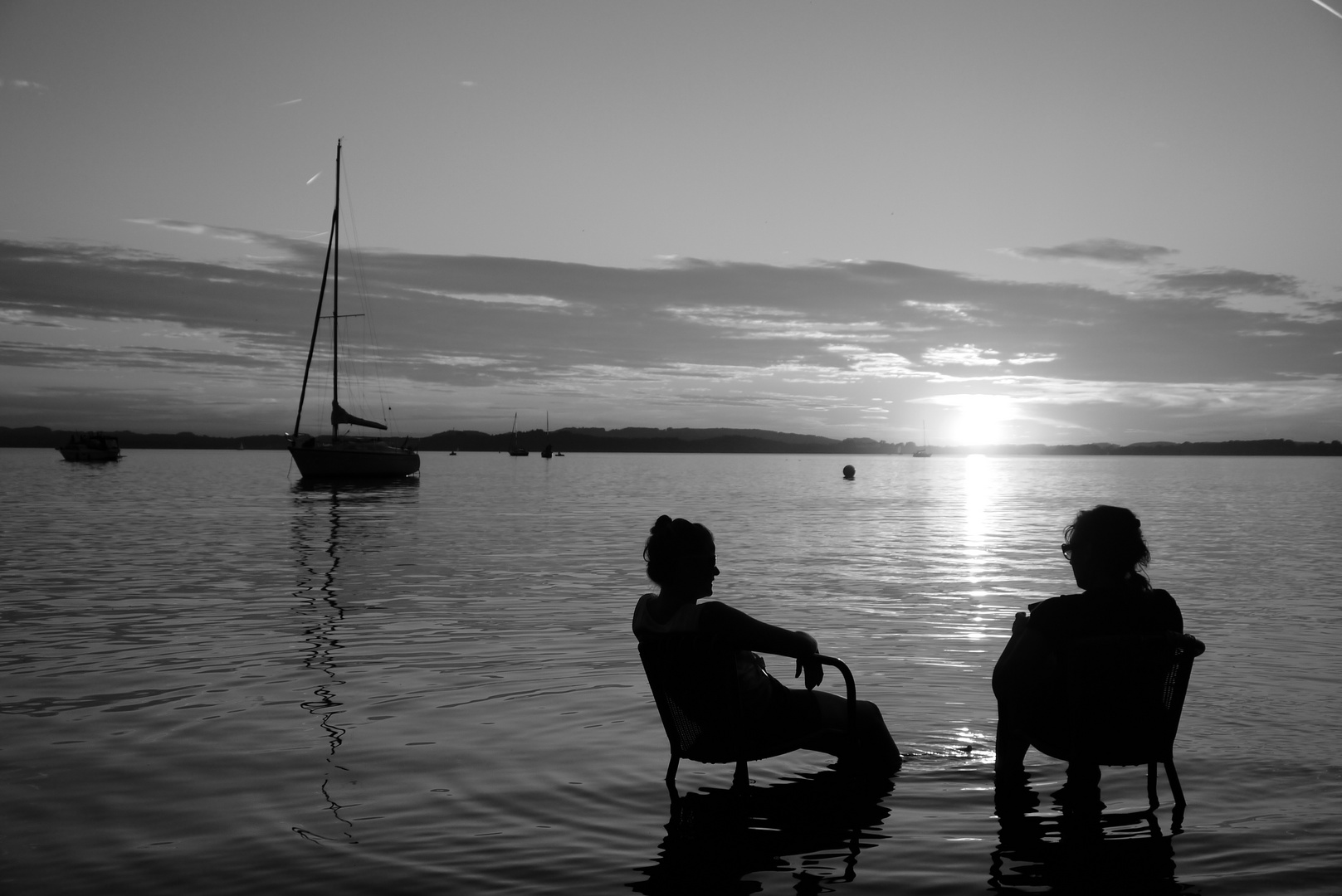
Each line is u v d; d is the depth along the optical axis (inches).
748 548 688.4
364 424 2144.4
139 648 304.2
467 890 131.7
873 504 1365.7
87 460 3983.8
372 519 942.4
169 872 137.1
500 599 415.5
